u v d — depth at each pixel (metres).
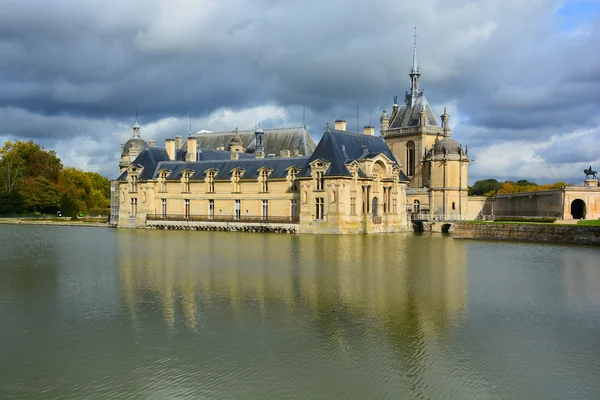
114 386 25.39
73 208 177.62
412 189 132.50
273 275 50.47
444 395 24.70
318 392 24.89
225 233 107.25
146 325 33.97
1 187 172.12
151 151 132.38
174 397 24.36
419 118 142.38
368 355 29.12
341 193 101.19
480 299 41.38
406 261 61.03
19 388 25.17
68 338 31.62
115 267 55.81
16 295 42.03
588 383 25.94
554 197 114.62
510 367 27.70
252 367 27.48
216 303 39.28
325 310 37.50
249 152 142.12
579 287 46.22
